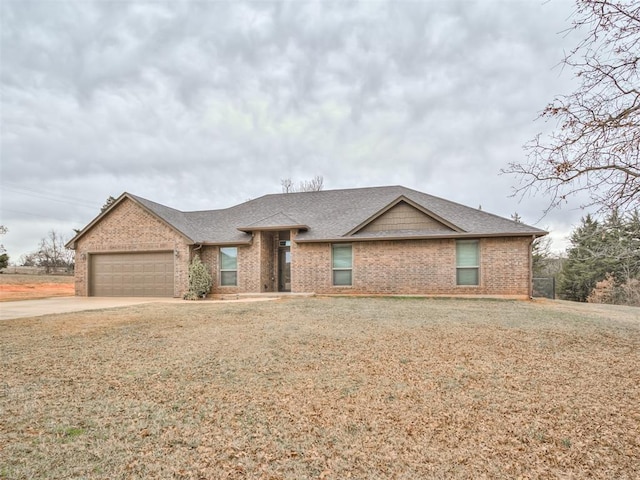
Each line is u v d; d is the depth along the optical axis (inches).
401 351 253.3
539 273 1457.9
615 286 1064.8
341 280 647.8
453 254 598.5
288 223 664.4
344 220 697.6
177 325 349.1
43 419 151.9
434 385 191.8
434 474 116.2
